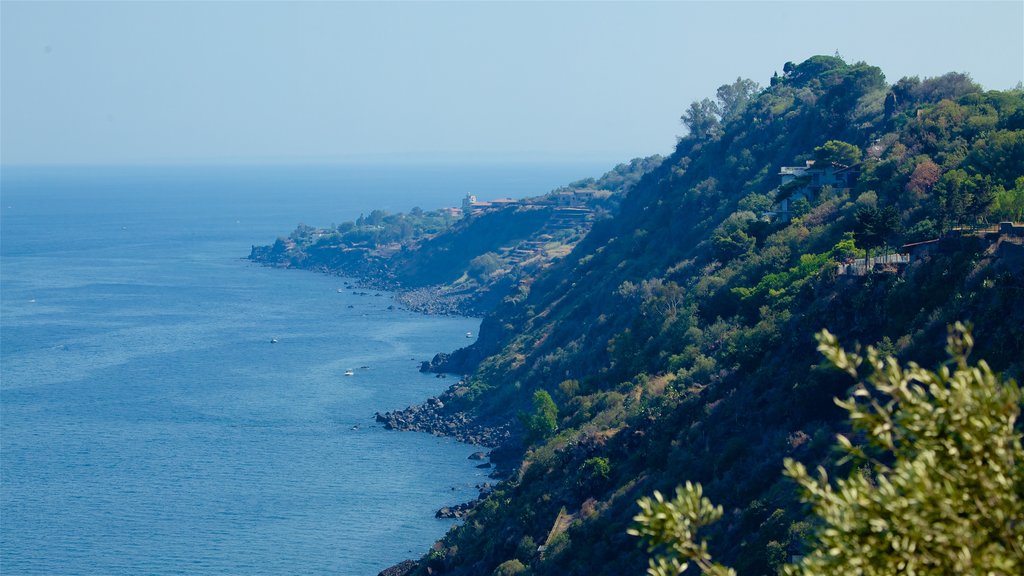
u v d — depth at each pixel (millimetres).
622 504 114938
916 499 27672
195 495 187125
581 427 151375
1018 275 96000
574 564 108812
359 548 162000
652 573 31109
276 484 192875
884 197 159750
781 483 94125
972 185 120500
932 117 177000
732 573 30203
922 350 96438
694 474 109500
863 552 28312
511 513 135500
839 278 117312
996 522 27797
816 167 197375
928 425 28797
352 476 198000
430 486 191625
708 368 134125
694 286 185000
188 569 154750
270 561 157500
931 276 105625
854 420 29938
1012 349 89125
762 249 173500
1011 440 28812
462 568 133500
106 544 164875
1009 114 171875
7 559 159125
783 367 114438
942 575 27750
